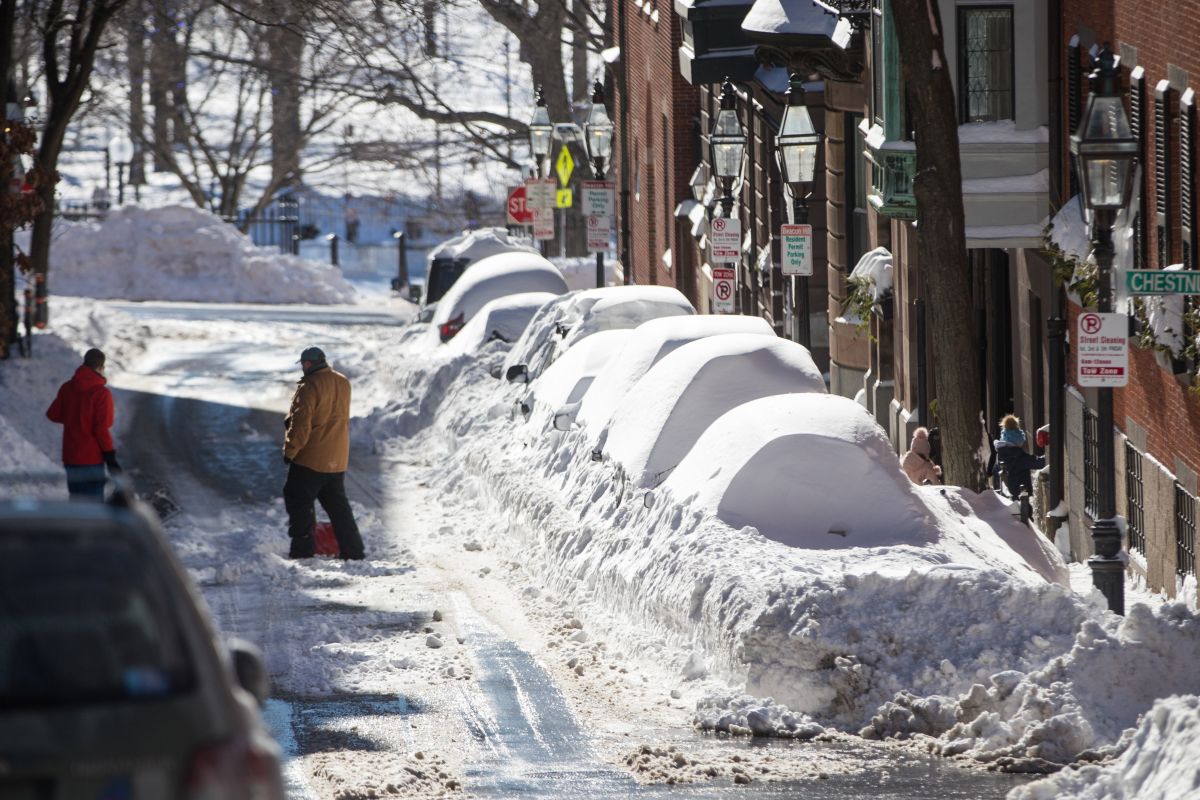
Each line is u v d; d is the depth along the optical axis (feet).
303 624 165.27
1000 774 112.78
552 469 216.13
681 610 148.46
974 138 231.91
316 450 209.26
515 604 179.22
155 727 58.75
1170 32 183.62
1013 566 158.81
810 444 159.22
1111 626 129.59
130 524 63.41
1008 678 122.72
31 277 455.63
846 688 128.36
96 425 206.69
